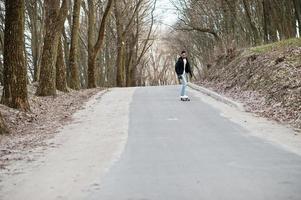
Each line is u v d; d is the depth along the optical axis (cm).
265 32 3281
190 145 1101
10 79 1694
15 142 1208
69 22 4231
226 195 685
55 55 2359
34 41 3631
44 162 969
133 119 1591
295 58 2023
